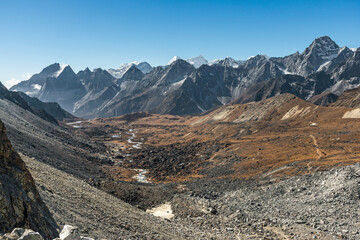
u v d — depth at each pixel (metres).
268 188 80.50
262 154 133.50
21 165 24.17
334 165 93.56
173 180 128.12
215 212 65.31
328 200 61.47
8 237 14.63
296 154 123.38
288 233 47.31
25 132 130.25
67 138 197.38
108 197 49.56
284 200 69.81
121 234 30.67
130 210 46.19
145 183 120.25
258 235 46.03
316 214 56.38
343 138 135.62
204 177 125.06
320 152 119.06
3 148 22.94
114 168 150.75
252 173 111.06
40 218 22.09
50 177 43.03
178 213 64.75
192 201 73.69
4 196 19.92
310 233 46.38
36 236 14.80
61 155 125.44
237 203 76.12
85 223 28.34
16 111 189.88
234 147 158.12
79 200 36.56
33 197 22.97
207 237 42.25
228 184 100.69
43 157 99.44
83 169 121.88
